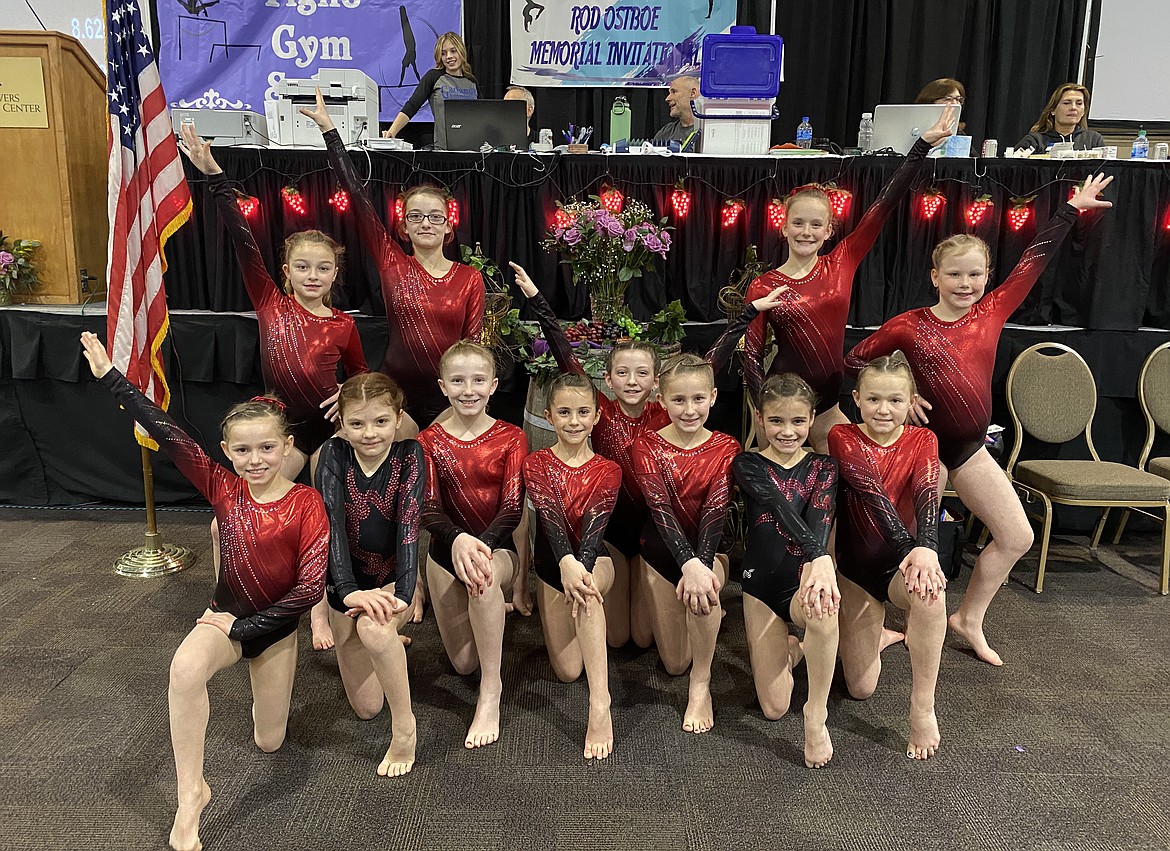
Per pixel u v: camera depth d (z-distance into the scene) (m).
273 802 1.69
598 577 2.01
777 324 2.39
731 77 3.12
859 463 1.98
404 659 1.75
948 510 3.10
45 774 1.77
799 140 3.65
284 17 4.38
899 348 2.31
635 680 2.22
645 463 2.05
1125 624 2.58
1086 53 4.65
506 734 1.95
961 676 2.25
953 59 4.62
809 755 1.83
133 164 2.57
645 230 2.59
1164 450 3.31
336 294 3.20
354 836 1.60
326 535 1.76
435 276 2.48
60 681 2.14
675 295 3.24
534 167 3.10
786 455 1.98
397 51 4.46
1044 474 2.87
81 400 3.32
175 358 3.16
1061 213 2.29
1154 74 4.64
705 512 2.00
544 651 2.39
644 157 3.10
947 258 2.21
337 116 3.26
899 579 1.92
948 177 3.07
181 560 2.89
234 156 3.09
